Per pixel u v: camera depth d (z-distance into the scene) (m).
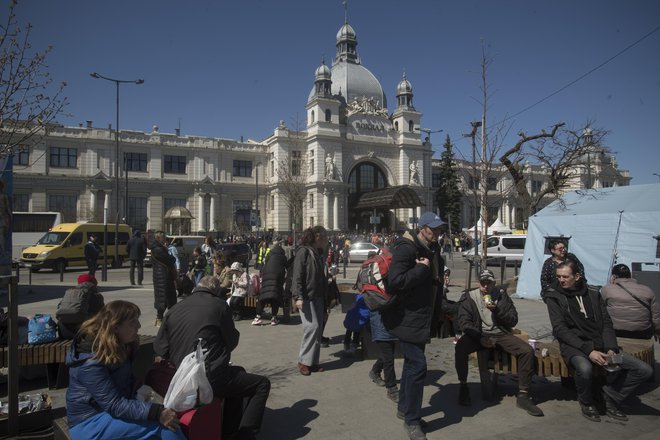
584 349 5.13
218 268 10.79
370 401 5.51
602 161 45.47
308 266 6.48
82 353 3.57
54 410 5.10
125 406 3.47
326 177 56.94
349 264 33.53
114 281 20.23
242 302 10.53
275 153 57.56
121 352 3.60
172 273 9.76
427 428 4.79
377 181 63.56
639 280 9.57
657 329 6.37
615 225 12.31
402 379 4.95
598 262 12.40
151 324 10.09
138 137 52.66
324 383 6.16
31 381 6.29
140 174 52.81
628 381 5.05
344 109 62.56
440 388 6.09
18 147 9.90
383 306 4.64
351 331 7.68
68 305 6.09
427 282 4.70
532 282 13.91
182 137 55.03
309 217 57.50
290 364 7.00
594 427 4.86
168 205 54.06
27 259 26.44
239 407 4.48
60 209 48.84
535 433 4.69
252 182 58.53
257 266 26.55
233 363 7.05
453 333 8.84
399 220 62.09
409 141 62.88
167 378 4.10
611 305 6.52
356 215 61.62
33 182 47.41
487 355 5.63
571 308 5.30
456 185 63.56
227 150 57.06
